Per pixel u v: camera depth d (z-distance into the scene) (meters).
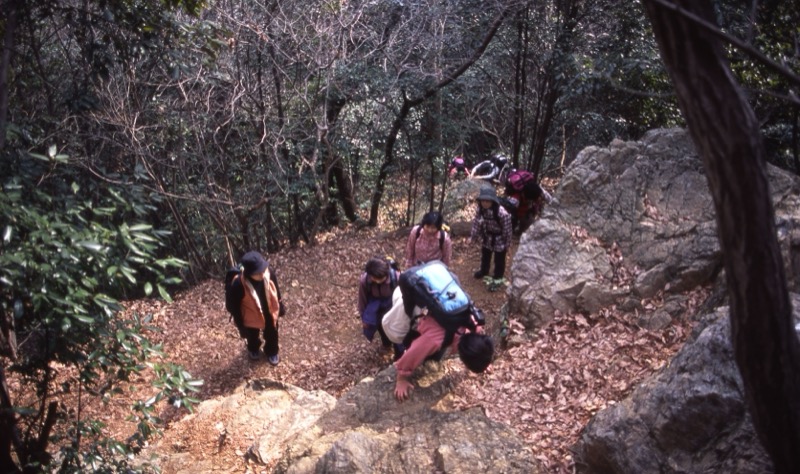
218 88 11.10
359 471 4.78
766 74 7.74
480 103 12.90
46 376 4.98
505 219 8.21
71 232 4.09
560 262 7.17
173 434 6.49
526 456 4.79
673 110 11.20
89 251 4.16
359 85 11.03
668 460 4.32
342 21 10.59
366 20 10.98
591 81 9.71
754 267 2.32
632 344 6.07
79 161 8.45
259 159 11.41
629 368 5.72
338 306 9.16
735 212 2.29
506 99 12.52
